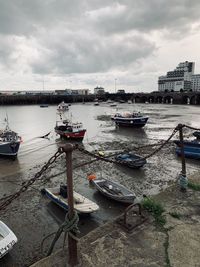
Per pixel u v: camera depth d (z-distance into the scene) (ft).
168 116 185.78
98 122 161.58
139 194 45.24
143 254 15.37
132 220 19.12
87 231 33.06
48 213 38.58
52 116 206.28
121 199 40.16
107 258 15.06
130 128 132.67
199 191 24.75
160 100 382.22
